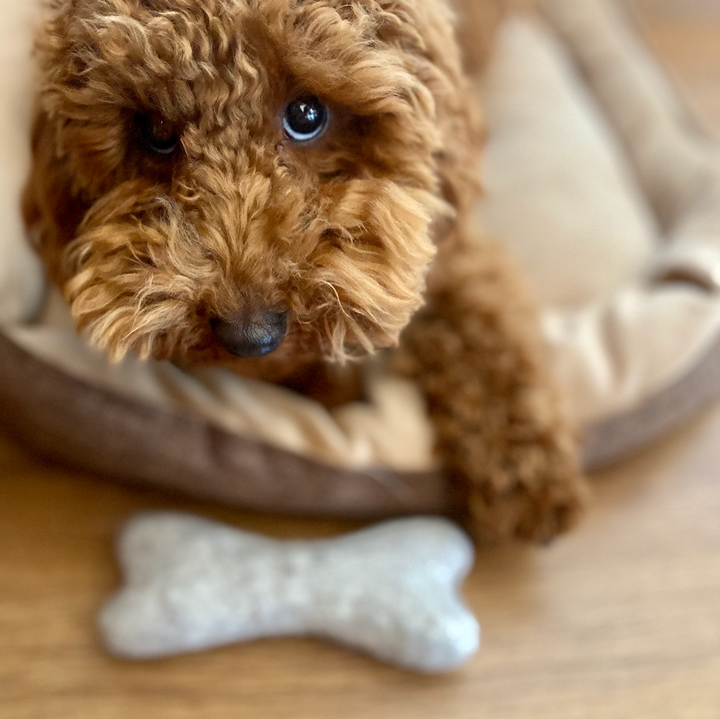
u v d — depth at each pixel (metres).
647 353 0.53
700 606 0.50
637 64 0.73
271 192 0.42
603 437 0.52
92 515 0.52
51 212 0.47
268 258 0.41
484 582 0.50
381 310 0.43
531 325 0.52
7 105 0.49
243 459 0.50
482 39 0.66
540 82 0.69
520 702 0.47
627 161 0.68
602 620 0.49
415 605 0.47
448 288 0.51
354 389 0.52
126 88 0.42
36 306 0.52
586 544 0.51
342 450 0.50
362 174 0.44
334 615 0.48
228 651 0.48
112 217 0.44
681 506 0.53
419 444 0.50
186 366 0.50
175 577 0.48
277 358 0.44
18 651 0.48
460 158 0.48
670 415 0.53
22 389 0.50
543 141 0.65
